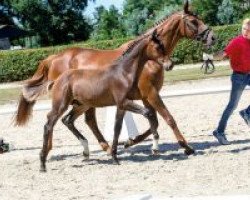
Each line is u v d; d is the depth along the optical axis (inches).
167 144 434.0
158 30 406.6
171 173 338.6
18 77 1330.0
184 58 1267.2
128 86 370.6
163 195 283.9
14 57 1320.1
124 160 389.1
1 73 1321.4
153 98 385.4
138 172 349.4
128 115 446.3
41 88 416.5
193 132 473.7
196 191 288.4
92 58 418.9
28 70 1323.8
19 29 2383.1
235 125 485.4
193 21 404.5
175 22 405.7
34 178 356.2
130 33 2202.3
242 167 336.2
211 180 312.0
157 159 383.2
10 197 310.0
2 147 454.9
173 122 385.4
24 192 320.2
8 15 2714.1
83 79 377.7
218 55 409.4
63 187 326.0
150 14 2326.5
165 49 406.3
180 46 1259.8
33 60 1321.4
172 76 977.5
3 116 695.1
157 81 387.5
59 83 380.8
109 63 411.5
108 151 408.2
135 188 308.3
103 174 352.5
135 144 421.4
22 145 484.4
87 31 2763.3
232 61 398.0
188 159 372.5
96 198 290.0
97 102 376.8
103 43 1326.3
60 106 378.3
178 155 389.7
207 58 415.8
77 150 442.0
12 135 539.2
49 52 1322.6
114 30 2288.4
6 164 406.3
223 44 1248.2
